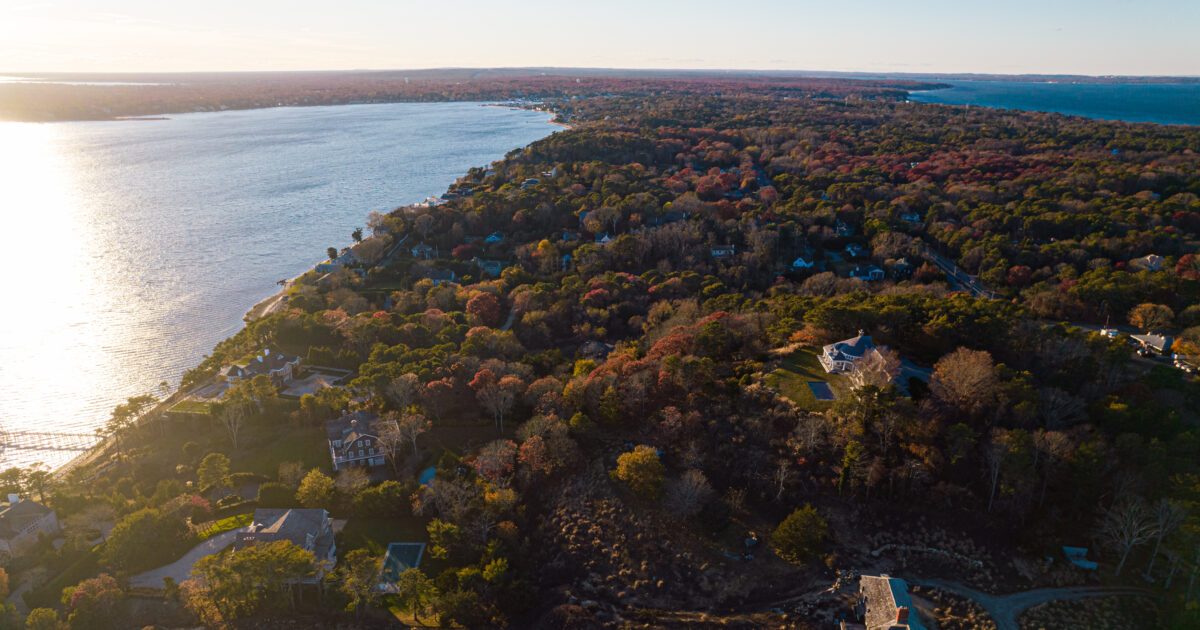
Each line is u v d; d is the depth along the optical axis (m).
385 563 100.12
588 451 114.88
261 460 126.56
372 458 122.38
